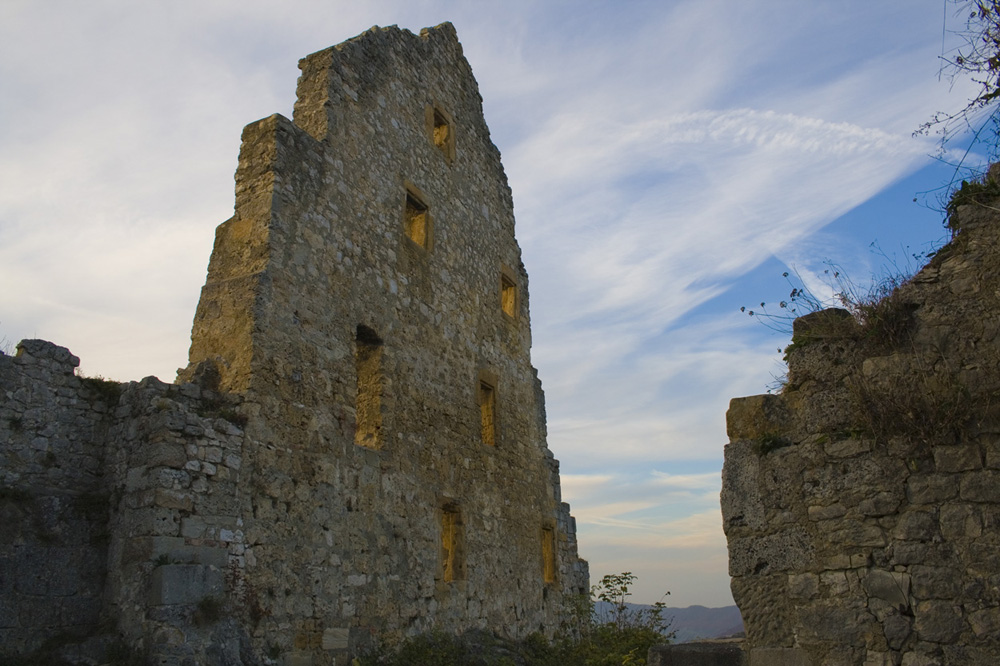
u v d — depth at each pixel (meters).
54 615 8.22
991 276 5.93
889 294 6.29
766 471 6.38
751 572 6.24
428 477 12.89
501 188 17.75
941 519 5.64
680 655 6.32
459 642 12.49
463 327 14.98
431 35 16.09
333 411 11.02
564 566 17.06
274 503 9.73
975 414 5.70
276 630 9.31
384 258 12.91
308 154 11.59
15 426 8.67
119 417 9.29
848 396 6.20
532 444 16.78
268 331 10.16
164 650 7.78
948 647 5.41
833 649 5.78
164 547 8.32
